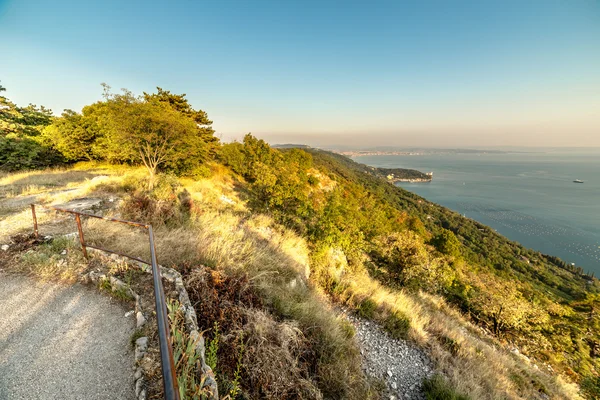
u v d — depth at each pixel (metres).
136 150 13.35
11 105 19.73
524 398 5.64
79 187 10.43
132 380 2.12
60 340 2.52
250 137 42.75
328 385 3.55
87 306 3.07
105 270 3.73
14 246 4.39
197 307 3.31
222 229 7.03
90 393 1.99
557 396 6.77
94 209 7.44
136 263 3.99
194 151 15.91
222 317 3.24
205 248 5.06
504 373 6.41
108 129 13.28
